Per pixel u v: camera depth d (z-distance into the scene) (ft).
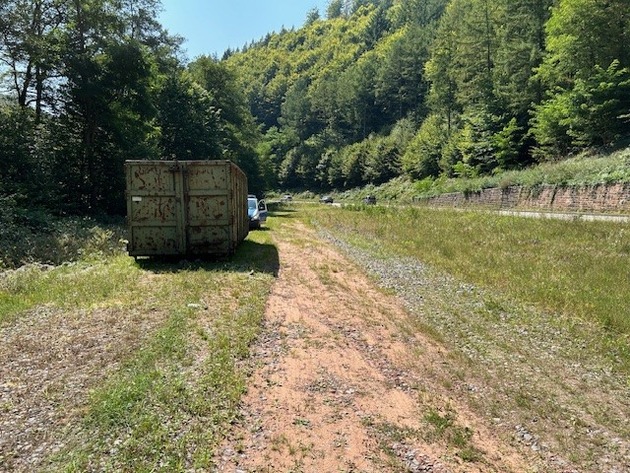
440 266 36.29
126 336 17.99
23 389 13.42
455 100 189.78
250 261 37.24
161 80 112.88
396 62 285.02
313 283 30.19
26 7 64.69
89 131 71.82
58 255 38.42
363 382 15.28
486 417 13.39
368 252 44.52
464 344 19.76
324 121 343.46
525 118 132.05
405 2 398.01
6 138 58.85
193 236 36.22
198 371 14.89
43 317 20.52
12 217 46.85
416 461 10.80
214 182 36.24
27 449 10.46
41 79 68.13
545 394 15.16
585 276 29.96
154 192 35.76
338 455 10.80
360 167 256.93
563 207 82.74
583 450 11.85
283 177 317.83
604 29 97.25
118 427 11.39
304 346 18.26
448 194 134.10
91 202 73.92
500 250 41.47
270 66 483.10
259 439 11.33
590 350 19.16
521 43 131.03
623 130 92.53
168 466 9.89
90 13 69.97
